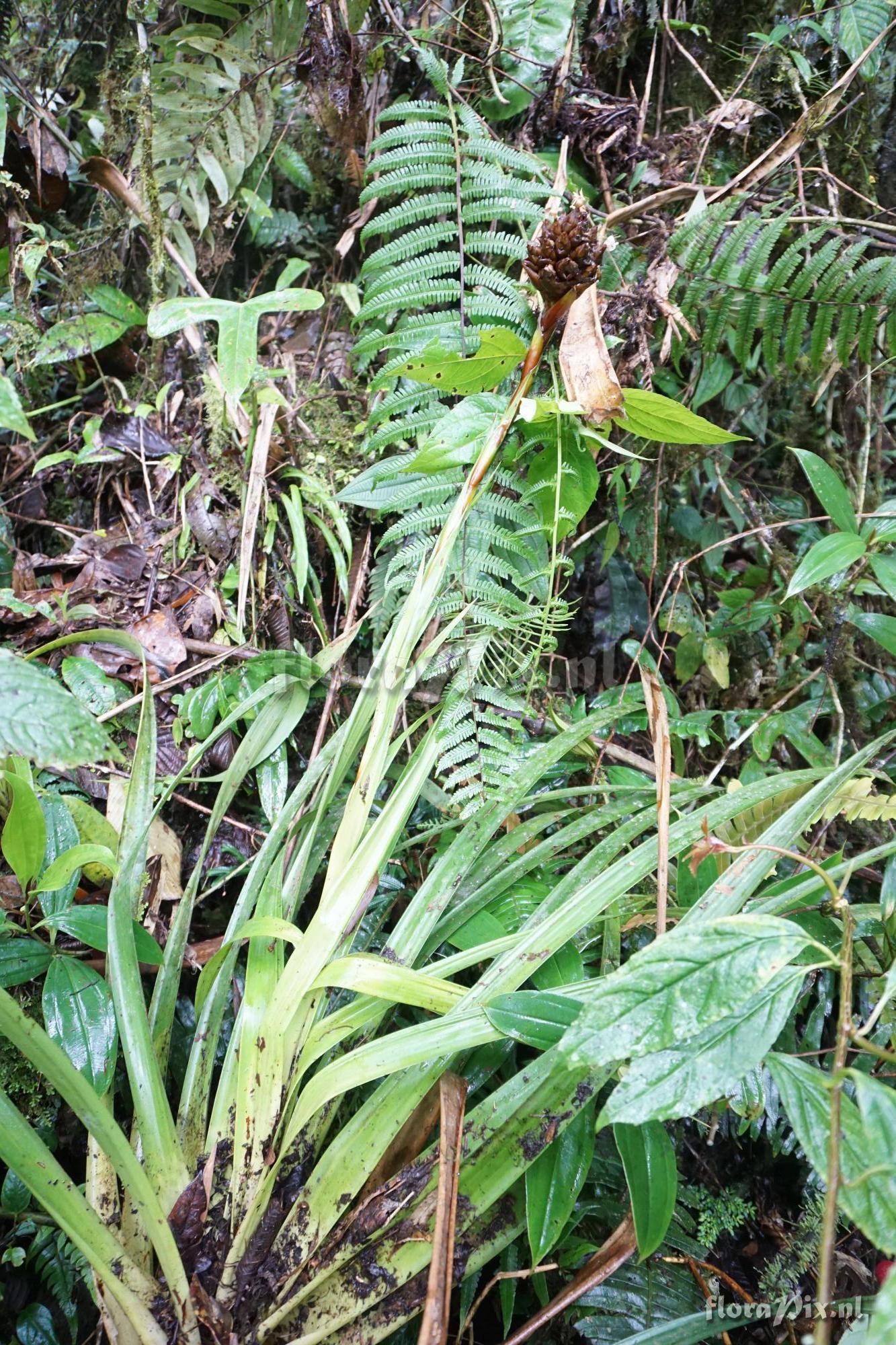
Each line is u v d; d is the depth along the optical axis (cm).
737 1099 79
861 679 113
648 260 102
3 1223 83
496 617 84
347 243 117
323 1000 73
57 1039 72
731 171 111
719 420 122
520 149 106
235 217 127
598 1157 83
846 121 112
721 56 117
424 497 90
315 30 105
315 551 108
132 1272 64
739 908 70
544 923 72
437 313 93
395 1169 70
